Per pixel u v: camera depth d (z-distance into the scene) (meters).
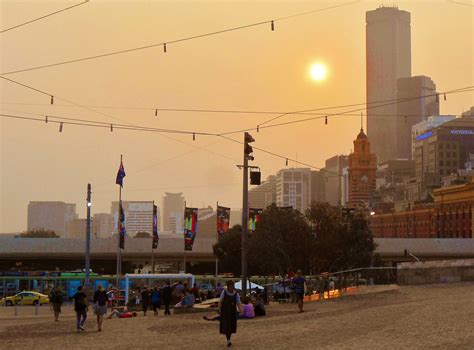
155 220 86.88
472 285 39.44
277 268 73.69
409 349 17.83
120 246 70.62
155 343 22.72
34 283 70.44
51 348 22.28
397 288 39.62
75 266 123.50
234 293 20.88
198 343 22.05
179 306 39.47
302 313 31.77
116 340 24.39
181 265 131.62
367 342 19.75
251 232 72.69
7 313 51.72
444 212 169.38
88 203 61.19
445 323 22.61
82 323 29.48
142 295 40.78
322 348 19.11
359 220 73.38
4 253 118.00
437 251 126.44
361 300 35.78
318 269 72.38
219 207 78.75
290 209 73.81
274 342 21.28
